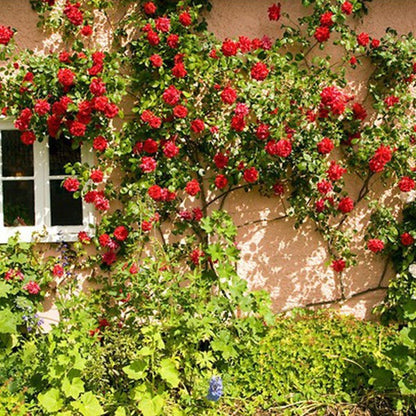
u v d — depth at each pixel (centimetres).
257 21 472
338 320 445
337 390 393
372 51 471
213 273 441
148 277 390
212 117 463
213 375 373
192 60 445
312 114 457
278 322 446
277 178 467
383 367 375
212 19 471
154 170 451
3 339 425
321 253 483
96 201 442
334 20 449
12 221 482
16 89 450
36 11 465
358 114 468
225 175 461
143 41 452
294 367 396
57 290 468
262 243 481
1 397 351
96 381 364
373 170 455
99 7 457
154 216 448
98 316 452
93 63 440
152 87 459
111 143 464
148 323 377
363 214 483
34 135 445
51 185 481
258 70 438
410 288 468
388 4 477
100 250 470
